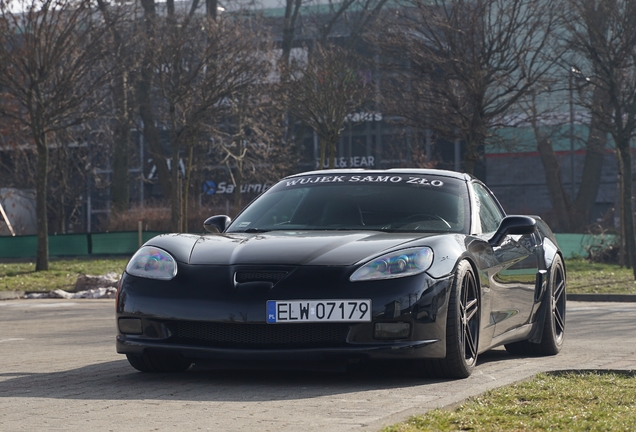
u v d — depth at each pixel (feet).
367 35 109.60
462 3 97.19
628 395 20.67
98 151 205.57
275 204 29.30
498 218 31.55
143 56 121.70
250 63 119.96
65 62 106.42
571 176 231.09
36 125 107.34
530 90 100.01
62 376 26.09
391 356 22.56
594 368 25.98
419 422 17.20
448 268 23.71
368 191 29.04
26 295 90.17
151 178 250.37
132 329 23.94
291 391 22.11
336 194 29.04
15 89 107.96
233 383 23.72
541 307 31.99
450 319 23.43
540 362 29.40
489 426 16.92
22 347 38.55
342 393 21.70
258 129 164.66
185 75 121.08
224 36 120.57
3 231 168.14
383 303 22.58
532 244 31.83
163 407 19.86
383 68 106.22
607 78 96.78
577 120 153.69
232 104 129.29
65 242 135.44
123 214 172.76
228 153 160.04
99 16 108.06
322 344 22.72
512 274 28.96
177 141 122.11
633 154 172.55
